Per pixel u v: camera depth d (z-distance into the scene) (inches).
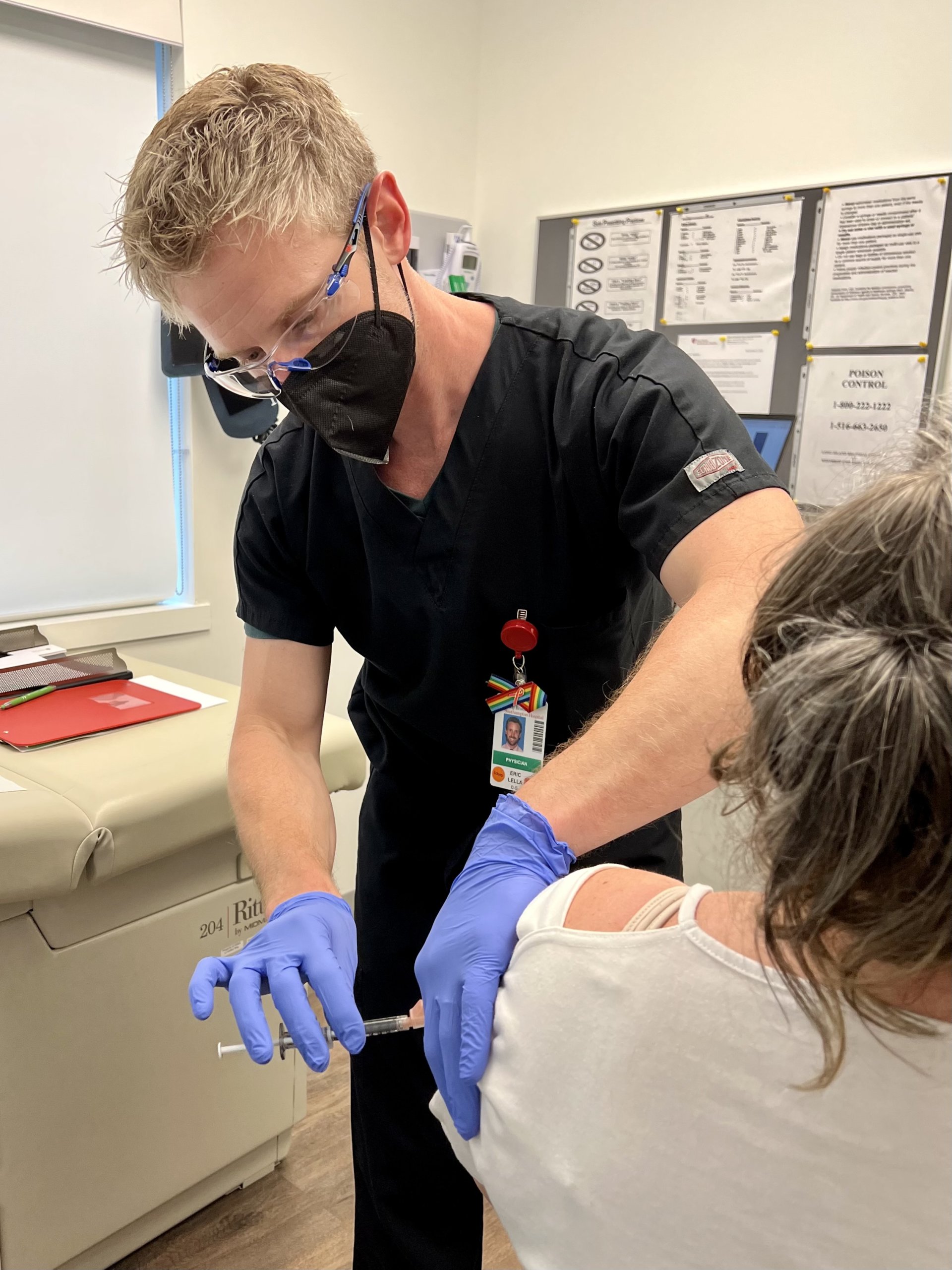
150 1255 63.4
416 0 92.3
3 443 73.7
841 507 18.3
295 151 33.0
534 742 43.4
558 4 93.0
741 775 18.5
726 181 84.6
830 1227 18.2
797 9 78.1
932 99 72.9
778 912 17.5
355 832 103.5
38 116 71.4
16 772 51.5
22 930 50.9
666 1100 19.8
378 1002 50.6
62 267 74.5
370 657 47.1
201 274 33.1
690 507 34.7
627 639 45.2
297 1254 64.0
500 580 42.2
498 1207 23.6
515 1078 22.7
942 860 15.4
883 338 78.2
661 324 90.6
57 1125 54.4
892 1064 17.5
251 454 88.2
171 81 77.6
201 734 57.9
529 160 98.1
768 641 18.4
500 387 41.2
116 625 80.8
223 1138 64.0
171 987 58.6
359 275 36.0
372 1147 50.8
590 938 22.0
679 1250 19.9
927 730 15.0
